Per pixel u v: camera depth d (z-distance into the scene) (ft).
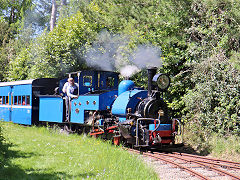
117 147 30.25
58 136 36.40
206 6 34.37
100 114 34.60
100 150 26.50
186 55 36.63
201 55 35.24
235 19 31.76
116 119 32.96
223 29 34.37
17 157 23.24
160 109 30.58
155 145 29.58
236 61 29.55
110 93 34.99
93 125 34.19
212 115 32.60
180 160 26.35
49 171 19.40
